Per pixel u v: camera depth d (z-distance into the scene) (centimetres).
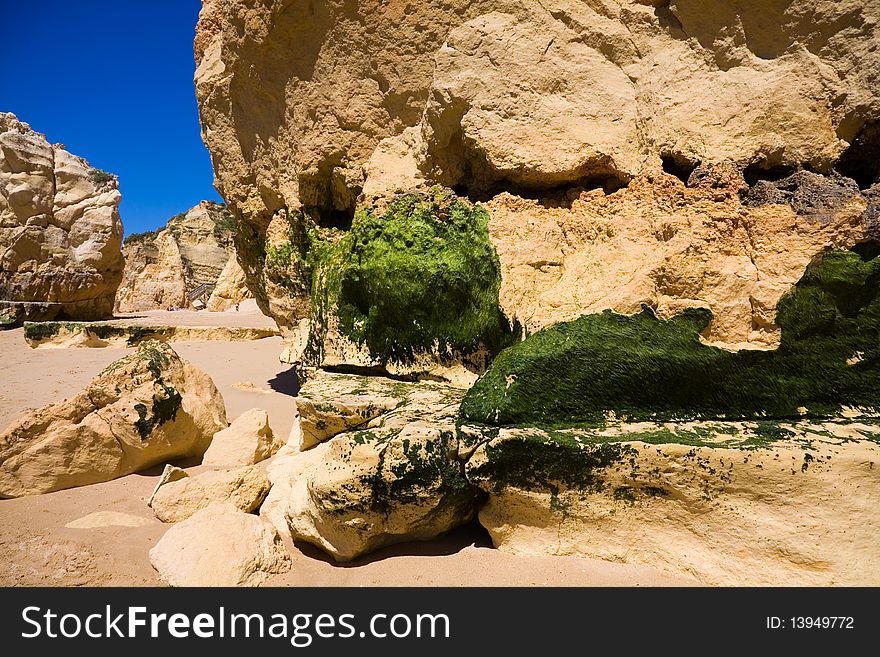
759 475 260
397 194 410
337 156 482
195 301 2975
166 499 346
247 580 275
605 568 273
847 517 252
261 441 448
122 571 285
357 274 394
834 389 291
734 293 311
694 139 353
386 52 446
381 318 388
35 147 1438
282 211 570
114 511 353
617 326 310
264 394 709
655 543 274
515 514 294
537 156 374
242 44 503
